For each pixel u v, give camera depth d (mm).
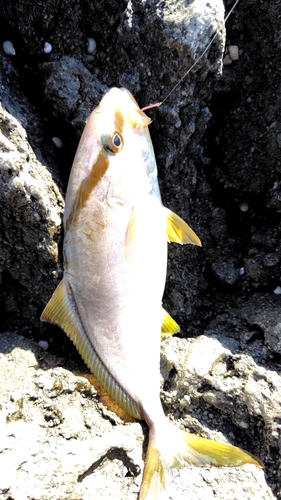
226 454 305
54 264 343
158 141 364
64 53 350
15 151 315
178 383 345
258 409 328
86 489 279
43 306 361
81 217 310
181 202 392
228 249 412
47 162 357
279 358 358
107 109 303
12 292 363
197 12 321
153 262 328
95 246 314
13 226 333
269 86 371
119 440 302
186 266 400
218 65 343
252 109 381
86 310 326
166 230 338
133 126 314
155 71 342
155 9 324
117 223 314
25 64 361
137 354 323
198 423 337
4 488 261
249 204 414
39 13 338
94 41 348
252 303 395
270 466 321
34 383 317
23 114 351
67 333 333
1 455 274
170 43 324
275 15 346
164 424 314
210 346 360
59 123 368
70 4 333
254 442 333
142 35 331
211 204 412
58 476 275
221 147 403
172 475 302
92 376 337
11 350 342
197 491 300
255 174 400
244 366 349
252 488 305
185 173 387
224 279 404
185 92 344
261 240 406
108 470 294
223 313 394
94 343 329
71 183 309
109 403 326
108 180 307
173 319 384
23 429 290
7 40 356
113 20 334
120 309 322
